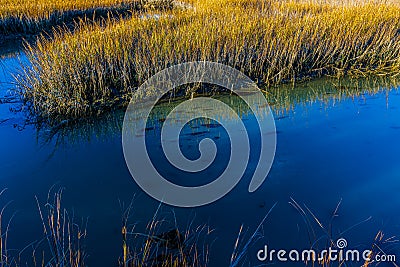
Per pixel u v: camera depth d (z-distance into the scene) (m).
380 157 4.62
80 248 3.28
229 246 3.30
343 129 5.46
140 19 9.43
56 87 6.21
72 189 4.18
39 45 7.23
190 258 3.14
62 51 6.75
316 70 7.89
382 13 9.97
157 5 14.06
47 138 5.45
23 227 3.56
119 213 3.76
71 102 5.98
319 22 8.89
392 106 6.32
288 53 7.68
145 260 3.10
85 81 6.46
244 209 3.79
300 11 10.83
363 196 3.88
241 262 3.11
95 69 6.73
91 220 3.66
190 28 8.23
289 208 3.77
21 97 6.58
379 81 7.66
